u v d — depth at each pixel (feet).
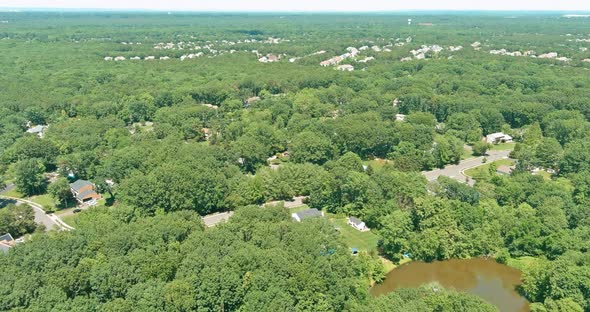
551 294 423.64
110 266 387.14
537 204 572.92
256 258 406.21
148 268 394.52
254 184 629.10
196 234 442.91
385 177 610.65
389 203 570.87
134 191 571.69
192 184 589.73
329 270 403.95
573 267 422.82
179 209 579.89
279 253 412.57
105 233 450.30
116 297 376.27
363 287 438.81
